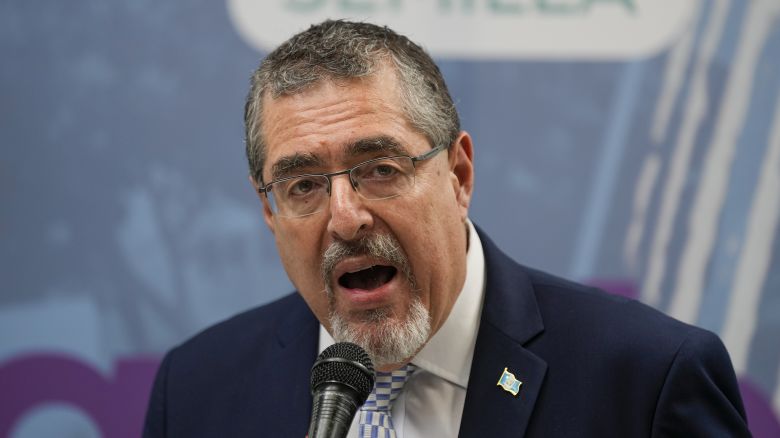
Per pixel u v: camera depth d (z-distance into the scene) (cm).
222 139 1241
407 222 676
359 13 1224
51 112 1248
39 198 1243
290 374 804
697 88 1177
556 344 738
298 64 686
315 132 671
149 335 1234
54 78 1250
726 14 1177
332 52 682
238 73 1240
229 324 894
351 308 685
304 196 692
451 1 1219
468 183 761
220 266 1235
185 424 827
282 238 721
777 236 1155
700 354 698
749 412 1152
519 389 719
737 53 1172
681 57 1184
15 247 1240
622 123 1191
